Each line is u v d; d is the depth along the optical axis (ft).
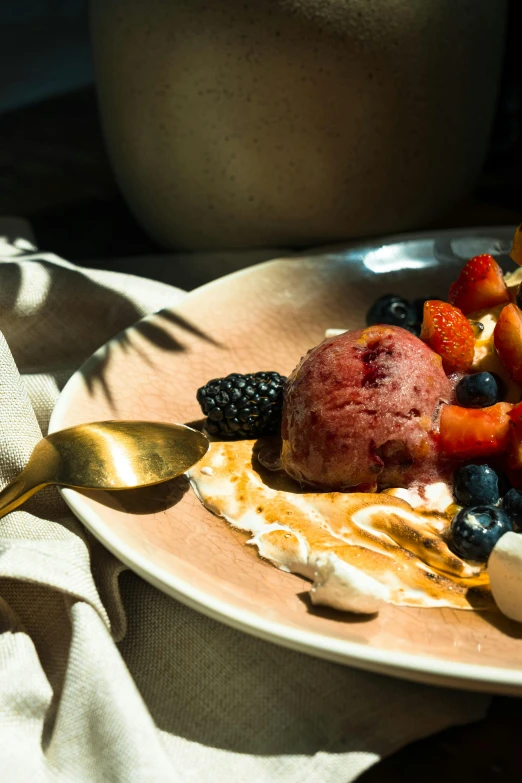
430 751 1.10
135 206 1.90
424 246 1.73
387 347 1.35
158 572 1.12
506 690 1.04
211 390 1.39
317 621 1.11
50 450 1.27
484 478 1.29
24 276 1.57
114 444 1.28
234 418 1.37
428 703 1.11
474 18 1.69
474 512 1.23
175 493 1.29
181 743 1.10
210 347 1.56
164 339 1.53
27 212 2.06
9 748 1.07
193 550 1.21
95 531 1.17
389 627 1.12
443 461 1.33
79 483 1.22
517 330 1.36
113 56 1.73
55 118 2.45
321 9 1.61
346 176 1.74
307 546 1.21
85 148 2.29
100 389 1.42
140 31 1.68
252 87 1.66
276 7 1.61
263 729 1.11
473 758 1.09
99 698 1.09
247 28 1.62
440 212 1.88
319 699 1.12
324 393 1.31
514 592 1.12
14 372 1.36
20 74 2.71
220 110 1.69
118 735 1.06
